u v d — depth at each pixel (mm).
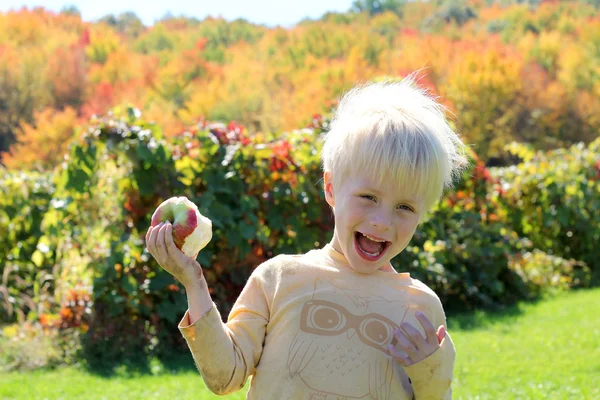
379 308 2156
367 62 70188
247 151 8125
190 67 75875
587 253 13102
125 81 76312
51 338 7074
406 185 2076
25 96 65000
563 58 67125
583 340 7574
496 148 56125
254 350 2127
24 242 9633
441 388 2057
